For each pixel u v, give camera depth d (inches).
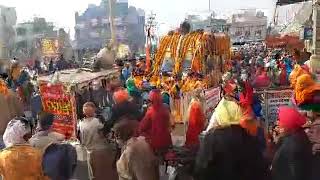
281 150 184.9
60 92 425.4
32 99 469.1
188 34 620.7
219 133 179.8
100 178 291.9
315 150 195.6
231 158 175.9
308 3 845.8
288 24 1391.5
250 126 181.9
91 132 294.2
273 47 1487.5
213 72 628.7
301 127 188.1
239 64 935.0
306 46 999.0
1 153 201.8
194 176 184.4
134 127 226.1
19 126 201.5
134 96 442.3
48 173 203.2
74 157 213.2
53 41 1835.6
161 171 285.1
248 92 316.8
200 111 348.5
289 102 339.0
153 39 755.4
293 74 414.9
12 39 2197.3
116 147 274.8
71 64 1027.9
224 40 727.1
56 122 425.4
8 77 689.0
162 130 312.5
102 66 526.3
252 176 177.3
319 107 250.5
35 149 204.8
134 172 217.9
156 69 619.8
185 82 536.4
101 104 445.4
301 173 179.8
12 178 197.0
